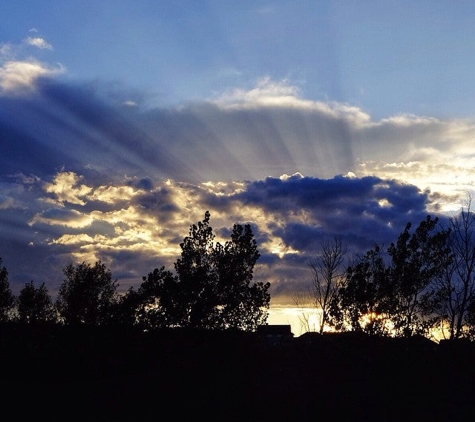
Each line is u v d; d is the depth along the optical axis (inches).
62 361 1621.6
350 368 1676.9
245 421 1514.5
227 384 1529.3
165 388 1526.8
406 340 1632.6
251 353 1542.8
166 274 1567.4
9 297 2204.7
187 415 1494.8
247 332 1549.0
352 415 1585.9
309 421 1556.3
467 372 1550.2
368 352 1643.7
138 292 1589.6
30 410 1444.4
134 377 1560.0
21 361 1632.6
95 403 1503.4
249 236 1585.9
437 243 1617.9
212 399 1515.7
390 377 1665.8
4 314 2175.2
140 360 1562.5
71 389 1566.2
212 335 1523.1
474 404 1533.0
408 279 1620.3
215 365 1525.6
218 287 1547.7
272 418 1539.1
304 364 1681.8
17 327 1705.2
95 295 1995.6
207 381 1523.1
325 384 1660.9
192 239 1578.5
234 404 1540.4
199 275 1535.4
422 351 1643.7
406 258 1644.9
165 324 1540.4
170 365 1534.2
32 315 2017.7
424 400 1620.3
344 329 1672.0
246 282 1566.2
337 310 1680.6
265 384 1636.3
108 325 1610.5
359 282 1667.1
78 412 1455.5
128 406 1504.7
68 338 1647.4
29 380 1601.9
